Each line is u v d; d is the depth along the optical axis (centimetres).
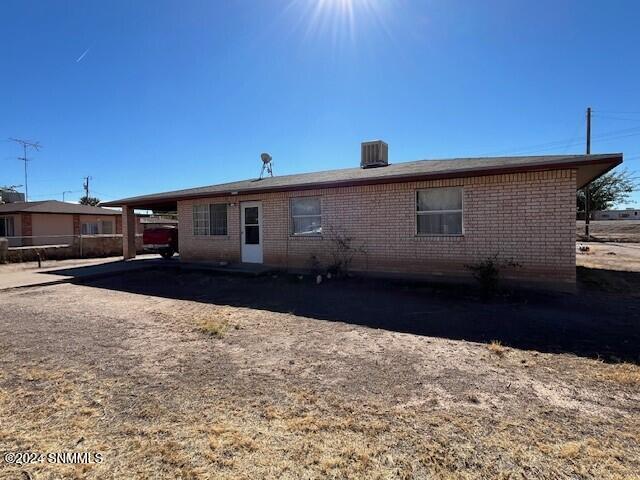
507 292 817
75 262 1717
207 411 334
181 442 287
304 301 804
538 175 834
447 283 929
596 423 307
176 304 800
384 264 1030
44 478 248
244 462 263
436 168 966
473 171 847
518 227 857
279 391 373
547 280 830
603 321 606
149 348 506
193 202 1439
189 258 1459
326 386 383
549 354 466
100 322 647
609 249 2042
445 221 953
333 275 1063
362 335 556
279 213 1223
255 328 601
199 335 565
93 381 399
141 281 1141
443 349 489
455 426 305
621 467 252
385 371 421
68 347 511
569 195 806
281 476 248
